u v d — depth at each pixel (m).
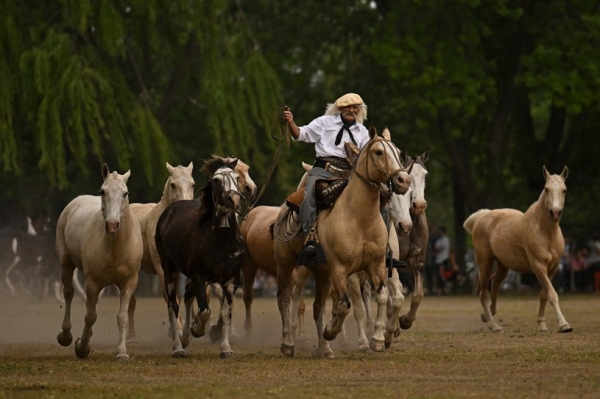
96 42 34.53
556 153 41.28
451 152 39.09
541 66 37.84
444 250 37.31
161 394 10.02
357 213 12.77
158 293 38.09
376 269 13.13
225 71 35.25
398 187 12.38
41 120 32.31
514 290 40.34
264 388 10.42
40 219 32.94
